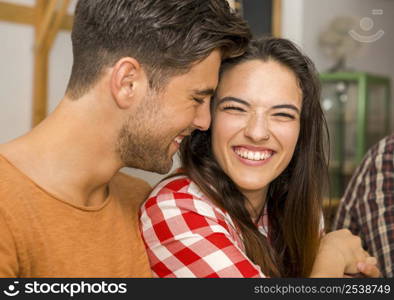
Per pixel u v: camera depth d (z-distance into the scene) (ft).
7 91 8.00
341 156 11.36
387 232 3.85
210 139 3.33
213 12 2.60
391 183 3.94
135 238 2.93
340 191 11.23
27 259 2.32
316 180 3.70
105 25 2.54
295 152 3.65
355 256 3.58
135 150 2.68
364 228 4.06
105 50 2.55
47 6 8.23
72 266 2.45
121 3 2.52
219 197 3.22
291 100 3.18
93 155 2.61
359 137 11.20
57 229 2.43
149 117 2.62
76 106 2.58
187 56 2.56
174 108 2.64
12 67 8.03
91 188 2.67
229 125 3.13
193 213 3.01
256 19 9.46
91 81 2.56
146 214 3.09
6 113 8.02
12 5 7.85
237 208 3.32
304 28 11.34
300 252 3.70
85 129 2.57
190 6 2.55
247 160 3.19
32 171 2.46
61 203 2.47
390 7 12.41
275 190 3.75
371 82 11.36
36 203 2.39
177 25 2.53
